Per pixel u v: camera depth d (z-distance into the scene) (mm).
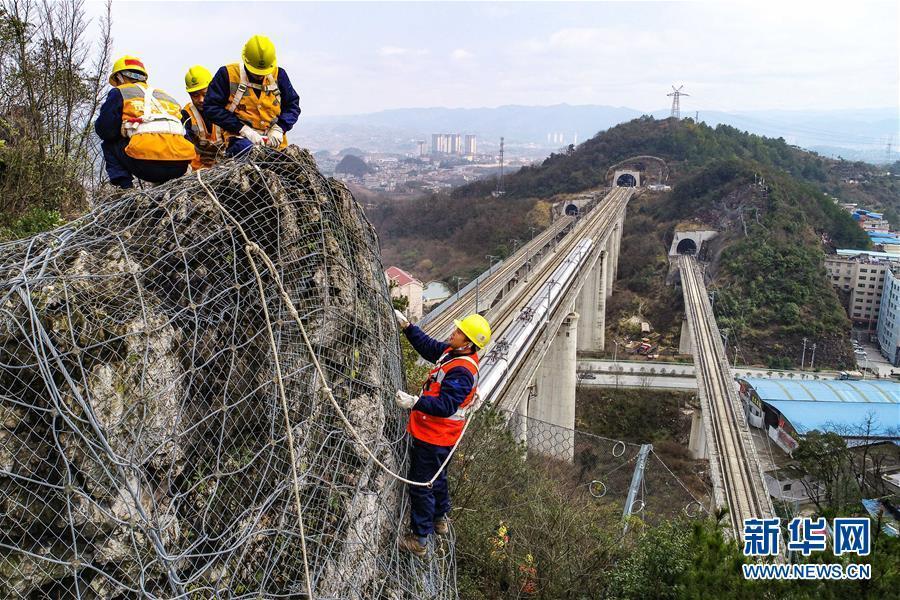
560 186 127625
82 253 4590
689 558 10281
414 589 5379
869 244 92375
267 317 4578
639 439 51531
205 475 4531
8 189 9922
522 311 33688
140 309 4453
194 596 4234
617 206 97750
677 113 194875
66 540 3939
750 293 74688
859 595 6973
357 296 5602
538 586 10789
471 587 9977
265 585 4504
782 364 66688
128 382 4234
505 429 15578
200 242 4930
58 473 3973
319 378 4977
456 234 106875
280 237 5250
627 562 11391
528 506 12672
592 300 70000
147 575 4074
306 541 4707
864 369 67438
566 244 63719
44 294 4172
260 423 4852
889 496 31938
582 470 24375
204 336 4723
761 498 28500
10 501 3850
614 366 63625
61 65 12688
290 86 6590
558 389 42875
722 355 49250
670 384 58188
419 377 15617
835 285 80812
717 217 94500
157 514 4023
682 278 77750
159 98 6219
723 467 31391
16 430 3938
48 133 12062
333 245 5492
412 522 5453
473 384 5410
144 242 4891
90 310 4293
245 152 5832
